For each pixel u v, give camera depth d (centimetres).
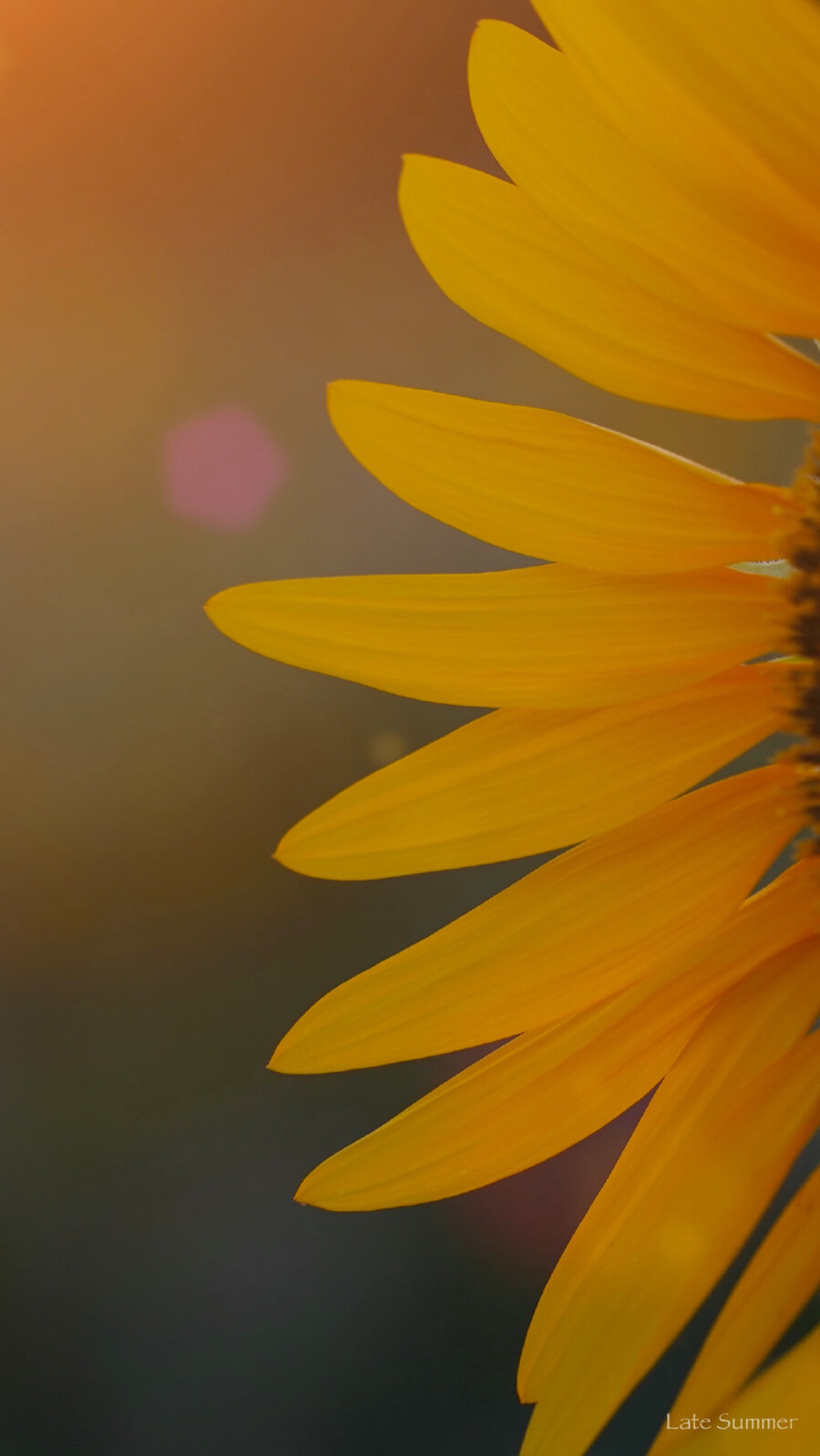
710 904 51
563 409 97
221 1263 77
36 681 100
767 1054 50
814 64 46
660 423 89
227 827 96
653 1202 49
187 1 111
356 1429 70
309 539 103
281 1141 82
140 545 104
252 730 99
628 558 50
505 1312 73
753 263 48
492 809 51
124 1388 72
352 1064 50
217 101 111
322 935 91
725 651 50
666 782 51
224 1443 71
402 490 50
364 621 50
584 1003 51
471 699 50
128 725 100
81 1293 76
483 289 49
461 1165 50
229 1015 88
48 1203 80
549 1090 50
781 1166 49
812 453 50
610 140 48
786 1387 46
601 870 51
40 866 94
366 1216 78
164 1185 81
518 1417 69
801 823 51
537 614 50
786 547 50
